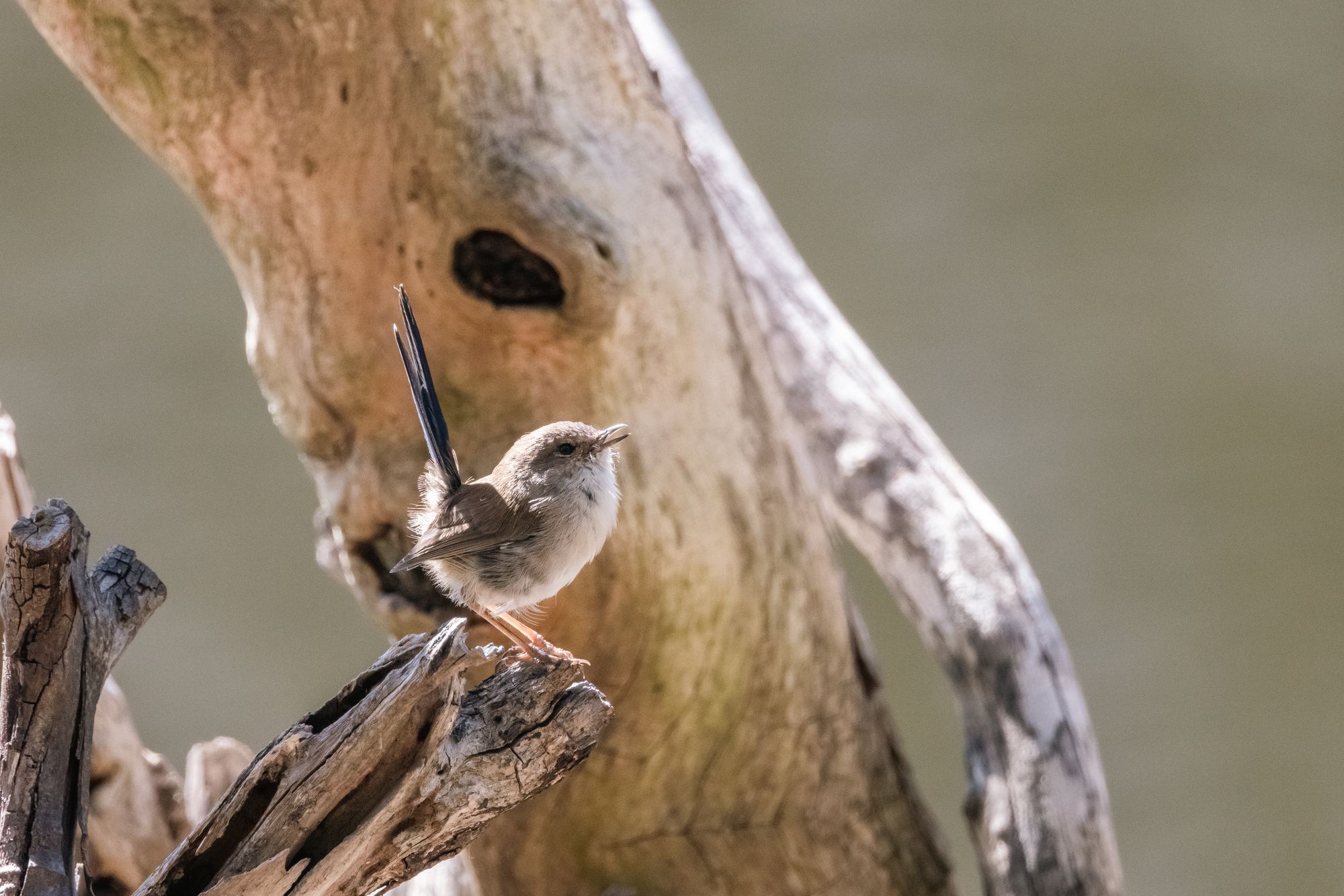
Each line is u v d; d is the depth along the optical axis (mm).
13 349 27031
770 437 8695
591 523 7215
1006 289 26312
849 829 9430
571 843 8922
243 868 5414
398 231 7980
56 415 26797
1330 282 25391
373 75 7621
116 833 9445
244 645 26312
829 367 10914
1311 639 23938
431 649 5324
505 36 7770
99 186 27984
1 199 27594
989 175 26812
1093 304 26062
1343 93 25984
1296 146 25984
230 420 27516
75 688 5648
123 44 7555
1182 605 24422
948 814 24016
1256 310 25547
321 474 8766
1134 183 26281
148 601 5988
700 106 11781
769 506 8633
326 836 5520
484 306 7957
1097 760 9750
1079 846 9367
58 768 5609
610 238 7793
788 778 9117
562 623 8422
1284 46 26406
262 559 26859
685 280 8148
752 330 8680
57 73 27891
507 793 5727
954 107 27219
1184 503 24828
